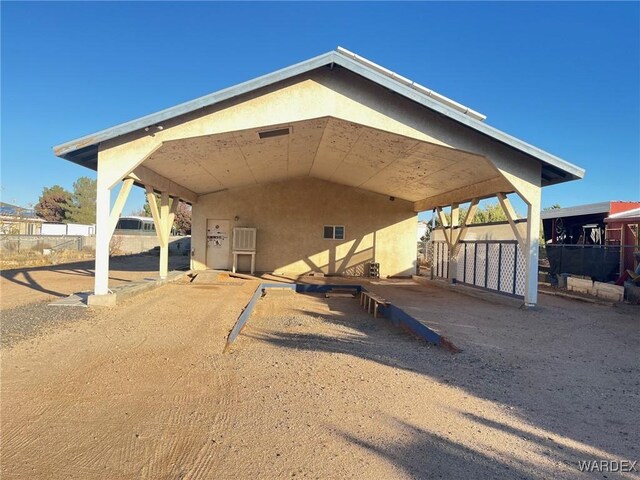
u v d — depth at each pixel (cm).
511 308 1041
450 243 1565
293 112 893
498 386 475
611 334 757
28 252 2491
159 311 912
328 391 449
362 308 1073
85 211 5409
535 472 295
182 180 1431
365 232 1911
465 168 1138
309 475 288
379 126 917
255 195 1877
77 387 454
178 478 283
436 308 1028
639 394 455
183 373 506
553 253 1675
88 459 307
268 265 1881
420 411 400
